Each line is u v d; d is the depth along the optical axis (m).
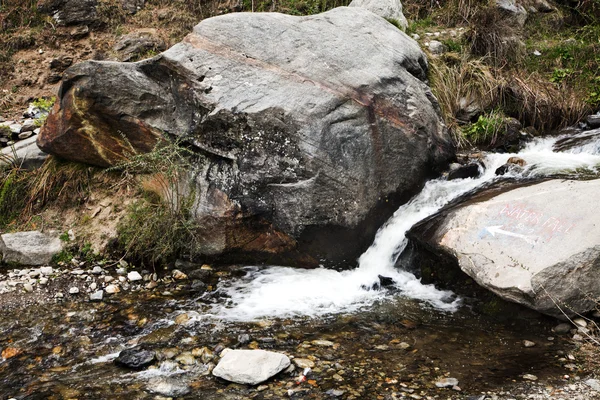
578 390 3.95
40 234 6.14
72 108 6.14
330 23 6.68
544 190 5.45
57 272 5.82
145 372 4.30
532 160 6.63
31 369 4.37
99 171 6.55
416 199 6.23
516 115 8.16
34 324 5.00
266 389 4.05
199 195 5.99
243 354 4.32
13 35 8.95
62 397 4.02
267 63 6.15
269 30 6.36
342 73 6.16
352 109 5.98
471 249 5.11
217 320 5.02
